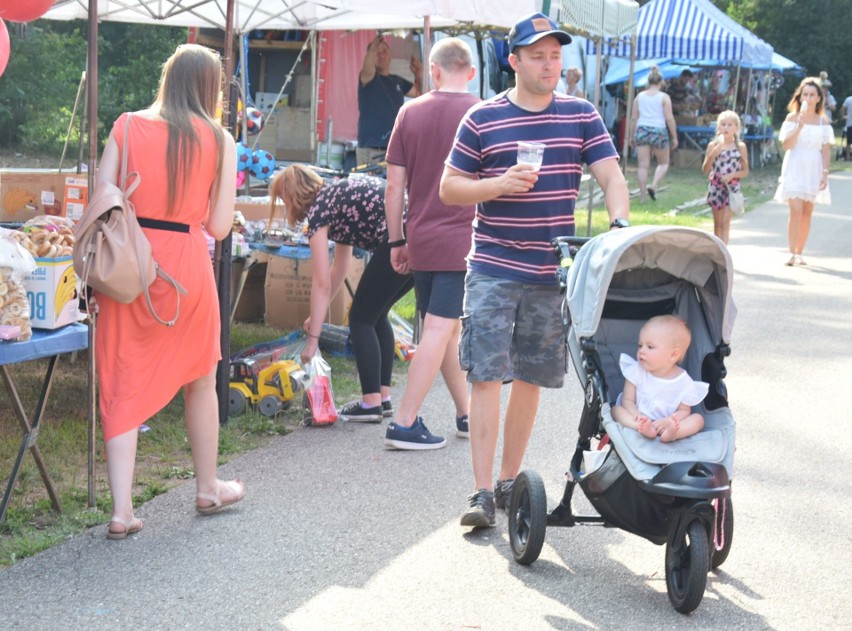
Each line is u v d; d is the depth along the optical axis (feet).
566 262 14.40
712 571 14.43
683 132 88.84
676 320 13.58
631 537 15.71
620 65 91.25
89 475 16.10
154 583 13.62
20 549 14.46
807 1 157.99
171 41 78.02
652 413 13.38
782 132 41.34
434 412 22.20
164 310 14.89
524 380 16.05
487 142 15.24
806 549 15.29
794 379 25.23
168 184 14.70
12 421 20.54
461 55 18.79
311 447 19.66
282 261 28.17
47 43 71.15
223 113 20.45
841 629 12.77
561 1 34.60
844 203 67.67
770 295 35.68
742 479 18.33
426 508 16.62
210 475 16.10
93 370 15.92
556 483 17.90
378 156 45.52
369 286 21.08
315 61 48.65
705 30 76.02
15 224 22.53
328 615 12.84
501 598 13.43
